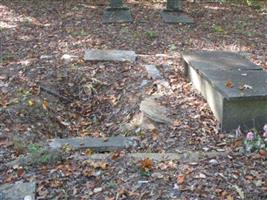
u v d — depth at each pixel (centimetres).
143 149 613
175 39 1049
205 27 1149
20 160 574
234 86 648
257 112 641
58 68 855
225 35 1091
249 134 604
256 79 675
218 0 1423
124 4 1358
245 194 514
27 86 782
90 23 1159
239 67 724
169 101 720
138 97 746
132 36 1057
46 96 768
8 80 800
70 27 1125
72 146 617
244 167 558
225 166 559
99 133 693
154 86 770
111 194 516
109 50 947
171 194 514
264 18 1255
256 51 982
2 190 520
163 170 552
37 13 1256
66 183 534
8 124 662
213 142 621
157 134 644
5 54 948
